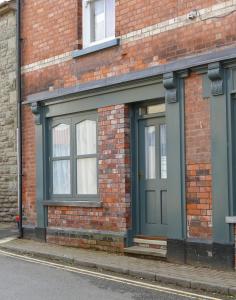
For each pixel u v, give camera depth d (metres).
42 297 7.26
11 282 8.22
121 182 10.38
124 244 10.22
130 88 10.23
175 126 9.38
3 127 14.81
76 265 9.68
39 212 12.24
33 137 12.52
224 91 8.66
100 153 10.86
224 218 8.59
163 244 9.80
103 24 11.24
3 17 14.88
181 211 9.25
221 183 8.66
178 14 9.44
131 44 10.27
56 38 11.96
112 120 10.62
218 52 8.65
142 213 10.37
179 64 9.20
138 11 10.17
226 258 8.53
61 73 11.81
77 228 11.33
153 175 10.24
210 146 8.88
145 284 8.06
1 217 14.86
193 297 7.22
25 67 12.80
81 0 11.55
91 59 11.11
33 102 12.34
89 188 11.34
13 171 14.49
